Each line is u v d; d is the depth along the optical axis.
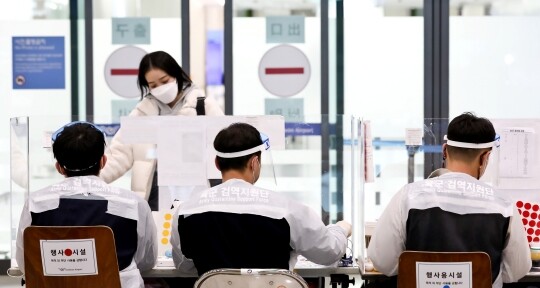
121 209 4.06
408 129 5.00
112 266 3.90
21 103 8.95
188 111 5.61
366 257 4.60
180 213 4.02
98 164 4.16
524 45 8.91
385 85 8.98
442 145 4.87
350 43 8.95
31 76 8.92
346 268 4.45
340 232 4.40
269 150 4.98
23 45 8.91
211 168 4.96
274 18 8.91
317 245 4.04
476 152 4.06
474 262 3.72
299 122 5.08
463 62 8.95
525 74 8.94
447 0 8.89
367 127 4.76
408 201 3.99
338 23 8.93
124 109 8.95
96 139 4.11
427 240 3.91
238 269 3.61
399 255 3.93
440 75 8.95
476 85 8.98
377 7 8.91
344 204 5.13
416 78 8.98
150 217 4.24
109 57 8.92
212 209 3.94
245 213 3.92
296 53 8.95
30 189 4.87
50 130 4.92
